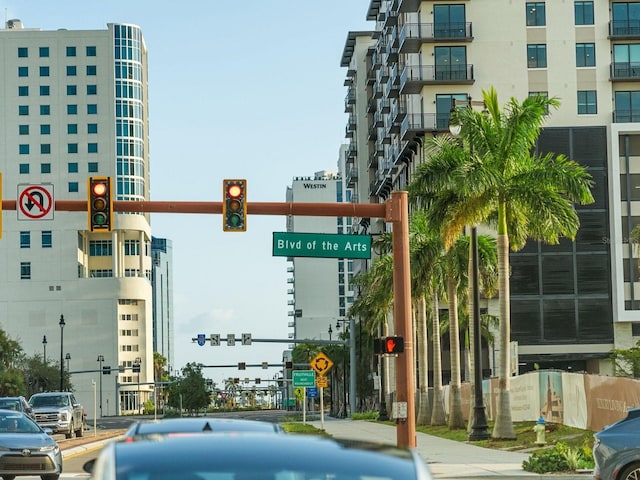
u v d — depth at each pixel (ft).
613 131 311.88
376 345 105.29
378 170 426.92
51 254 640.99
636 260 313.94
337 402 549.95
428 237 186.39
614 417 114.01
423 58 310.86
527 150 139.54
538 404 145.28
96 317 642.22
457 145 146.30
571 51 313.32
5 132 652.07
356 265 499.51
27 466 82.48
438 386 201.05
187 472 17.35
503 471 95.50
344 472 17.58
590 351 317.42
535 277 318.86
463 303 250.98
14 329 635.66
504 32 312.09
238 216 102.68
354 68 497.46
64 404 183.83
